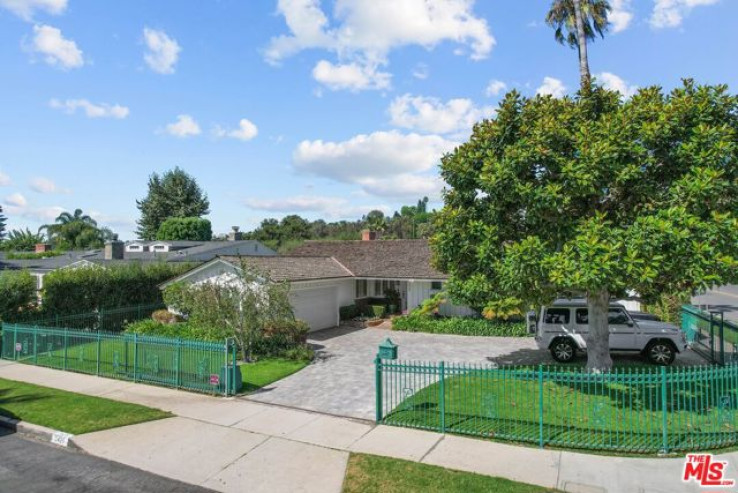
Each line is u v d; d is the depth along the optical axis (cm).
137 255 3969
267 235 7375
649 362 1488
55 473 825
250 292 1692
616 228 982
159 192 7038
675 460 812
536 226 1150
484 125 1212
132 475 812
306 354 1672
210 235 6197
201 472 816
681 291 1058
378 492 725
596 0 2355
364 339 2131
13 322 1941
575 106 1166
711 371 886
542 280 1055
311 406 1155
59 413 1109
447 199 1341
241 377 1316
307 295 2334
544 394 1194
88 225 7462
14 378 1466
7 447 948
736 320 2472
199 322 1773
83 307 2272
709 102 1027
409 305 2670
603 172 1011
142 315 2481
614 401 1132
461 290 1286
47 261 3712
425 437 937
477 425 978
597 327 1305
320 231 8581
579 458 826
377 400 1030
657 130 1001
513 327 2116
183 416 1089
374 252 2973
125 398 1240
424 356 1716
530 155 1059
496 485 732
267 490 748
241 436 966
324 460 845
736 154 989
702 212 964
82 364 1570
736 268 914
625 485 729
